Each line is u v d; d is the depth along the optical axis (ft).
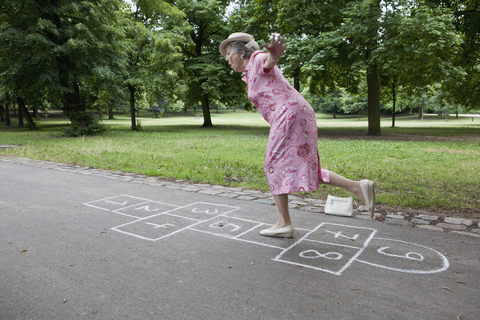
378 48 46.34
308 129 9.94
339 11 50.78
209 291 7.72
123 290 7.79
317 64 49.39
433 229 11.74
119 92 66.23
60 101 77.46
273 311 6.88
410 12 48.73
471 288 7.78
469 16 59.36
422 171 22.25
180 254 9.86
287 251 10.03
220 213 13.94
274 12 58.13
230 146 38.81
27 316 6.77
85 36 51.62
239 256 9.70
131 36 69.77
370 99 57.77
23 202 15.72
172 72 71.36
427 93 87.51
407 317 6.63
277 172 10.19
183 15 72.43
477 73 69.77
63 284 8.09
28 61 50.39
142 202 15.70
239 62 10.64
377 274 8.52
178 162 26.68
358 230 11.74
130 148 37.01
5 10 50.26
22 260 9.46
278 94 9.89
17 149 36.24
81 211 14.26
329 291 7.70
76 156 30.45
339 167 23.95
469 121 159.94
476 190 17.43
